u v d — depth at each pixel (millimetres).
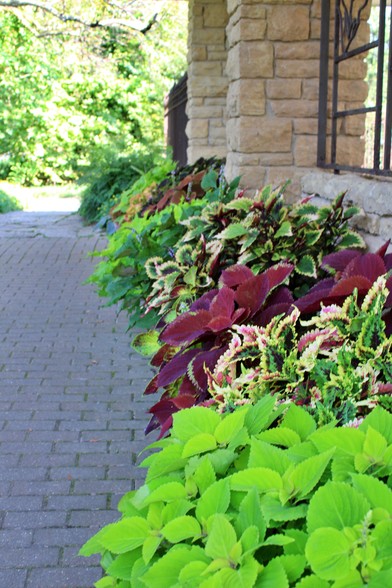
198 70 8836
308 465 1455
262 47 5121
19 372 4535
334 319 2080
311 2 5086
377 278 2277
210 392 2164
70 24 13031
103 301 6477
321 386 2000
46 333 5445
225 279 2752
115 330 5539
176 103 12570
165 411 2467
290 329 2146
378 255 2609
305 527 1485
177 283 3250
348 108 5238
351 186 3684
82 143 20562
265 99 5188
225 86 8867
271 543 1315
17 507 2889
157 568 1392
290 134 5238
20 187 19234
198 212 4211
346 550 1255
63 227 11484
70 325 5676
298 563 1332
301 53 5141
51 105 20000
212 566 1308
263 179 5270
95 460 3309
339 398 1933
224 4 8664
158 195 6051
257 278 2506
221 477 1687
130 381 4383
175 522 1468
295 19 5098
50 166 20656
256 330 2156
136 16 13094
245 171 5254
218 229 3557
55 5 11891
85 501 2939
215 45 8789
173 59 16734
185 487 1604
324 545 1254
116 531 1559
